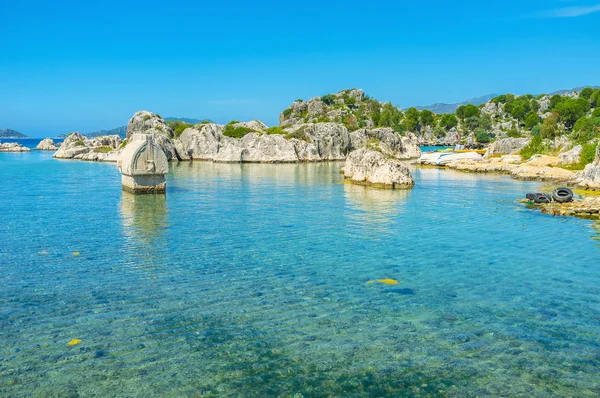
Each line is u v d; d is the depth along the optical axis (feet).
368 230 81.87
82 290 47.44
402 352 34.76
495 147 318.04
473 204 117.39
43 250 64.28
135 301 44.52
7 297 45.11
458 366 32.76
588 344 36.37
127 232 77.56
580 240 75.00
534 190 150.92
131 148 130.52
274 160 314.14
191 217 93.50
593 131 275.59
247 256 62.49
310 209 106.22
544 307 44.24
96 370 31.71
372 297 46.68
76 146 357.41
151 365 32.50
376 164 163.43
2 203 110.63
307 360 33.42
